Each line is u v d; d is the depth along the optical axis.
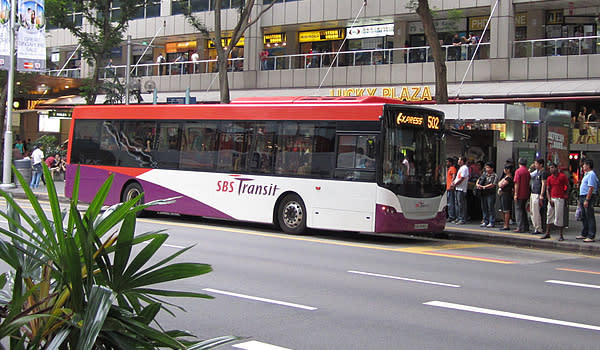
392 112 16.75
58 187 31.61
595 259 16.09
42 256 3.31
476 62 30.25
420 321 8.35
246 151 18.94
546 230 18.69
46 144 37.56
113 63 46.44
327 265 12.79
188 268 3.29
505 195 19.81
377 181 16.61
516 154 21.03
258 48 38.19
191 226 19.25
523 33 31.05
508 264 14.12
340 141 17.27
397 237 19.27
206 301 9.18
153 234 3.32
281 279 11.05
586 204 17.84
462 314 8.84
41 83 39.06
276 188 18.23
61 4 34.66
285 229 18.19
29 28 28.83
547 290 10.98
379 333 7.68
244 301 9.25
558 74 28.08
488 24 31.42
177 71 41.28
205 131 19.81
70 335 3.04
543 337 7.74
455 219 21.92
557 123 22.16
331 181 17.31
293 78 36.28
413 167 17.09
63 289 3.18
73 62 49.81
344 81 34.34
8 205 3.46
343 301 9.44
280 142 18.31
